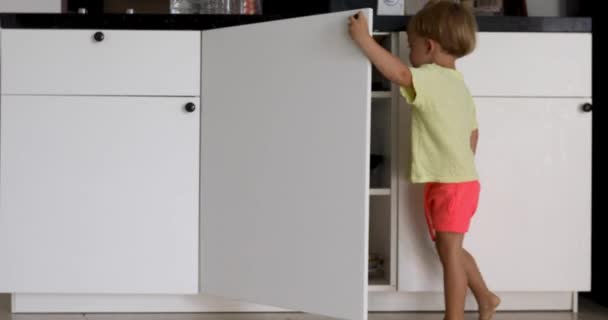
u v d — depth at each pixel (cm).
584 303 220
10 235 189
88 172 189
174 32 188
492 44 194
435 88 172
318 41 165
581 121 196
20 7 230
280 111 171
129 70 188
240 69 179
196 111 188
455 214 179
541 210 197
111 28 188
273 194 173
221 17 188
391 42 195
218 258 185
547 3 251
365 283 158
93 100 188
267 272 175
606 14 222
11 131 189
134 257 189
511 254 197
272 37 172
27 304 195
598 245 222
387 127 200
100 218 189
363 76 157
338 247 162
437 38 181
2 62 188
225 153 183
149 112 188
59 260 190
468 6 230
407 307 202
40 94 188
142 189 189
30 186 189
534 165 196
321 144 164
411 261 195
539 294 204
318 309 166
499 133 195
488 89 195
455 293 180
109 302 196
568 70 196
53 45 188
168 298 196
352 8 224
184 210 189
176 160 188
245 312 198
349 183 160
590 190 197
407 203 195
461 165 178
